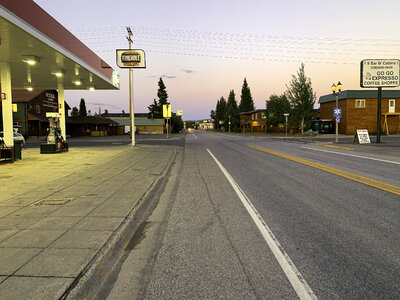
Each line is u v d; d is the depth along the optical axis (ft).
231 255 12.24
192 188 25.76
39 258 11.30
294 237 14.14
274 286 9.82
